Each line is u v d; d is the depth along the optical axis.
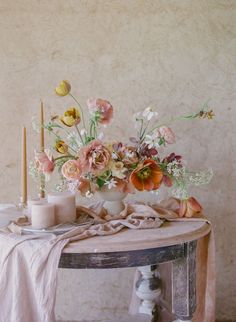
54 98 2.14
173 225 1.61
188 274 1.52
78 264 1.39
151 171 1.56
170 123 2.15
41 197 1.74
